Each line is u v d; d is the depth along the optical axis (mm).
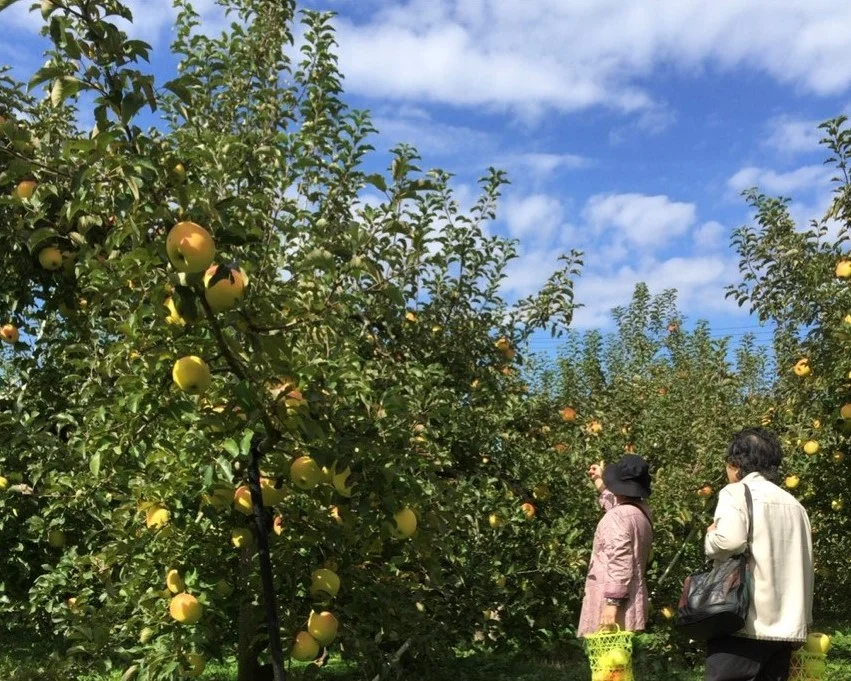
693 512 6895
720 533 3254
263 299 2633
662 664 6684
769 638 3201
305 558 3373
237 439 2760
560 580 6320
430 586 4746
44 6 2389
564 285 6410
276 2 5500
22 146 3934
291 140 4637
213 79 5121
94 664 3791
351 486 2902
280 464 2969
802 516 3344
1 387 5512
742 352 10648
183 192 2428
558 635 6676
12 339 5363
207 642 3475
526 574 6129
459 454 5922
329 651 4141
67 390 5395
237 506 3084
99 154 2369
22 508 5586
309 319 2775
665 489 6906
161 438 3102
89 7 2424
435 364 5098
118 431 3115
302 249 3447
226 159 3463
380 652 3770
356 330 4887
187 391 2627
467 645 5645
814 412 6457
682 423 7723
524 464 6367
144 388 2770
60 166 3449
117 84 2416
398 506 2957
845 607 9688
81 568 4547
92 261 3021
